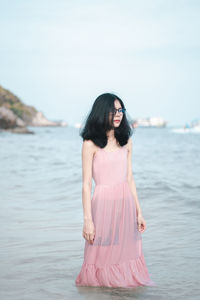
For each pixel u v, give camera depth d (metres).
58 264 4.12
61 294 3.28
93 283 3.43
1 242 4.96
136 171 13.26
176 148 33.25
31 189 9.56
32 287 3.46
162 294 3.25
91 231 3.39
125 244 3.45
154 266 4.02
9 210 7.00
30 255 4.43
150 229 5.56
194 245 4.72
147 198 8.04
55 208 7.18
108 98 3.41
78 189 9.55
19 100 140.62
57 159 19.30
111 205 3.43
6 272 3.88
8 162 17.12
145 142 47.66
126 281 3.41
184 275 3.74
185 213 6.60
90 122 3.44
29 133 69.81
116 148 3.49
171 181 10.62
